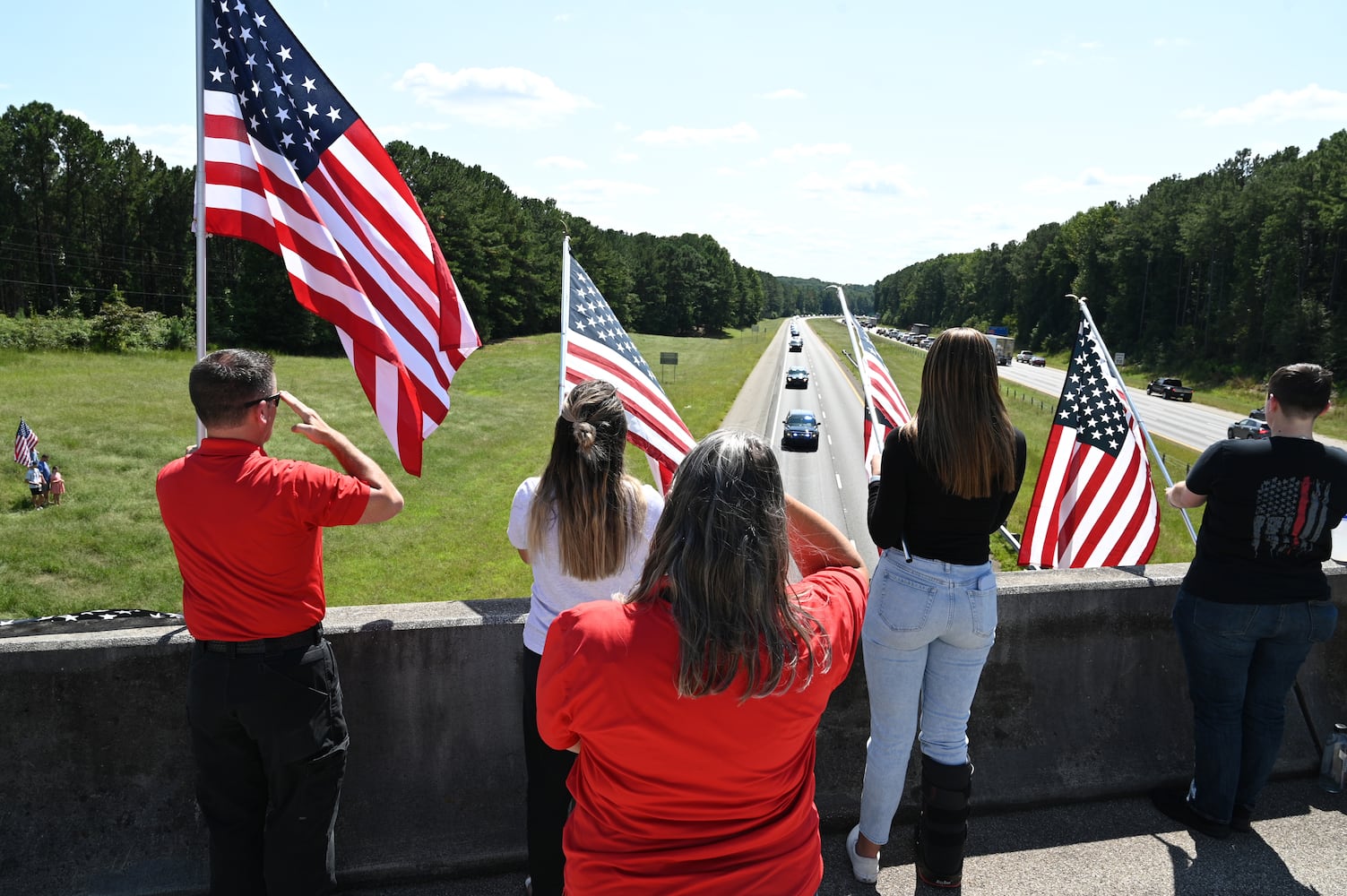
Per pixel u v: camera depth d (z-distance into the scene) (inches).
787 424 1502.2
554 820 96.7
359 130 137.3
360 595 728.3
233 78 133.8
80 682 105.1
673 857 57.2
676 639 54.5
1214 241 3496.6
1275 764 139.4
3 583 711.1
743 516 54.7
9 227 3341.5
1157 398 2726.4
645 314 6008.9
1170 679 140.7
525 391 2260.1
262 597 89.0
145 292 3565.5
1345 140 3014.3
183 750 107.8
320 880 96.7
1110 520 168.2
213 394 86.5
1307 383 113.4
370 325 136.5
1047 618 134.7
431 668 113.2
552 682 56.0
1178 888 110.3
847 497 1123.9
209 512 86.3
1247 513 115.6
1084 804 130.9
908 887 108.8
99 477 1039.0
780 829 59.7
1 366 1971.0
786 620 56.4
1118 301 4281.5
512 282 3971.5
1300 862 116.3
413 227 140.5
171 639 107.0
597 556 85.7
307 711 92.1
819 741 124.3
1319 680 146.6
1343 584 146.9
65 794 104.9
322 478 89.0
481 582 772.0
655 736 54.7
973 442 94.9
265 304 2849.4
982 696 132.2
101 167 3476.9
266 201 134.7
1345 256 2955.2
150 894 103.7
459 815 112.4
